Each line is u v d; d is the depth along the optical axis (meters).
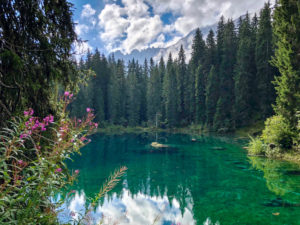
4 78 2.36
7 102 2.43
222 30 44.56
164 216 7.91
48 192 1.77
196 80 42.12
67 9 3.33
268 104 31.02
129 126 51.25
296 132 15.60
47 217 1.78
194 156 19.11
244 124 33.44
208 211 8.30
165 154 20.39
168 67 55.31
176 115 48.34
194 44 47.12
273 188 10.30
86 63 49.34
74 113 40.59
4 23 2.44
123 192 10.76
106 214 7.72
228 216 7.75
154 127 49.84
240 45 34.56
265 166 14.22
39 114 2.97
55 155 2.02
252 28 40.28
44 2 2.92
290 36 16.16
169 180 12.68
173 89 49.03
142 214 8.04
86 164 16.47
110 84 52.06
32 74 2.83
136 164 16.62
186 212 8.23
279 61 17.03
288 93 15.93
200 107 41.69
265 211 7.95
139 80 66.31
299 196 9.18
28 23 2.73
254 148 18.22
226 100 36.22
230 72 38.31
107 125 47.94
